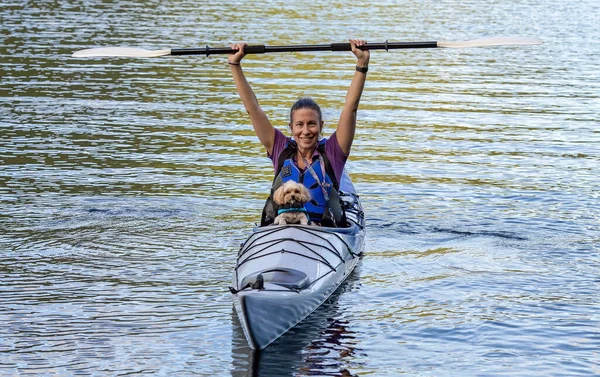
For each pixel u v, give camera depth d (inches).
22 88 657.6
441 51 904.3
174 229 377.1
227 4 1157.7
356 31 923.4
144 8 1095.6
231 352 264.5
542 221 395.5
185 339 272.7
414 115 614.2
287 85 700.7
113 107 610.9
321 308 298.4
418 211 410.0
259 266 290.2
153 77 722.8
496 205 419.8
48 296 303.4
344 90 684.7
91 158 484.4
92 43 824.3
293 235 303.0
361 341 273.7
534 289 318.3
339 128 311.1
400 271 335.0
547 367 257.1
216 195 426.6
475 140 550.0
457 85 725.3
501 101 665.6
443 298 309.4
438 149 526.3
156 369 252.1
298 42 834.8
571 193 440.1
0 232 365.7
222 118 590.9
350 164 489.4
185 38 851.4
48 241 357.7
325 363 258.1
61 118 573.3
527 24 1051.9
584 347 271.0
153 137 535.2
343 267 319.3
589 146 539.5
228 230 378.0
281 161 315.9
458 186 451.5
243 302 258.7
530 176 471.2
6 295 303.1
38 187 429.1
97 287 312.7
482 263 344.8
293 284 280.1
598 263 345.4
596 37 983.6
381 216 401.4
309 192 309.4
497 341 274.5
